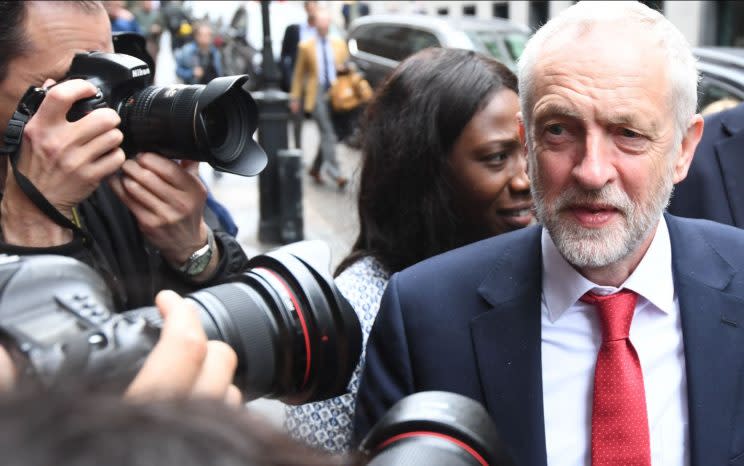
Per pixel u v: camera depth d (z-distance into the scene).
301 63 9.87
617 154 1.35
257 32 15.46
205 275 1.61
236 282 1.22
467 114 1.85
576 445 1.44
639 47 1.35
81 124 1.37
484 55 1.96
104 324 0.68
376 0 19.80
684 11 13.23
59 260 0.74
